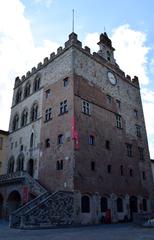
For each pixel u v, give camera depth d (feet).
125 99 162.50
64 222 94.84
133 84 178.50
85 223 102.63
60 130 121.08
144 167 154.71
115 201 122.31
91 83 136.77
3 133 165.58
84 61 138.31
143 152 160.15
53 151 120.78
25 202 110.32
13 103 176.76
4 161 159.63
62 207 96.32
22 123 157.79
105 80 149.89
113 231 75.10
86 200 108.17
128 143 148.77
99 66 149.18
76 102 120.88
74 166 106.73
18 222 87.30
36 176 126.31
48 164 121.08
